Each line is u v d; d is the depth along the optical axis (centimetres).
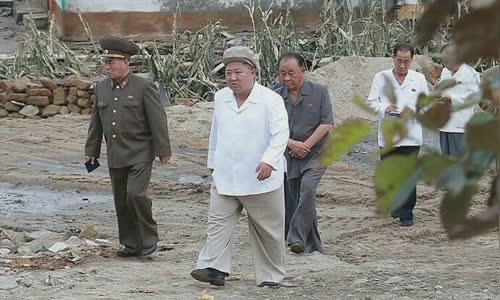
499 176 244
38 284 1546
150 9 4925
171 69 3875
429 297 1438
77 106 3722
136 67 4119
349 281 1553
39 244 1919
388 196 253
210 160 1488
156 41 4909
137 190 1730
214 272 1484
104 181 2658
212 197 1484
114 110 1722
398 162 254
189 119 3456
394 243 1959
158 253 1858
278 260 1505
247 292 1468
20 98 3703
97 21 4891
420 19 258
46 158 3000
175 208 2375
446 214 249
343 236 2027
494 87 252
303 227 1764
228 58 1430
